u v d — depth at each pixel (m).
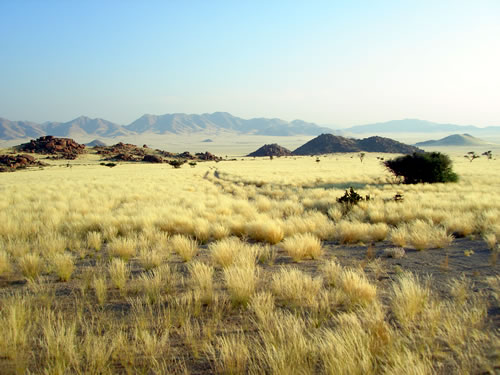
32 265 6.63
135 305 4.95
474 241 8.91
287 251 8.11
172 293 5.40
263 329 4.04
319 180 37.34
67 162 135.75
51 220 12.19
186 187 30.31
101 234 10.59
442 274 6.19
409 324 4.00
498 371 2.96
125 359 3.48
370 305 4.57
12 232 10.34
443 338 3.63
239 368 3.20
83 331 4.14
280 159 147.50
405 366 2.98
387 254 7.73
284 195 23.80
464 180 31.86
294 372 3.04
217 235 10.16
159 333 4.05
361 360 3.14
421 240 8.28
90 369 3.21
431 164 29.09
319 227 10.81
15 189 26.66
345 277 5.43
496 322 4.02
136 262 7.48
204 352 3.61
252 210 14.43
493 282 5.46
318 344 3.48
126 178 45.53
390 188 26.30
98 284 5.42
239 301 4.91
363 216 12.98
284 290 5.20
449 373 3.00
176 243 8.50
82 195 22.88
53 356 3.56
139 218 11.95
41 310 4.80
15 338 3.65
